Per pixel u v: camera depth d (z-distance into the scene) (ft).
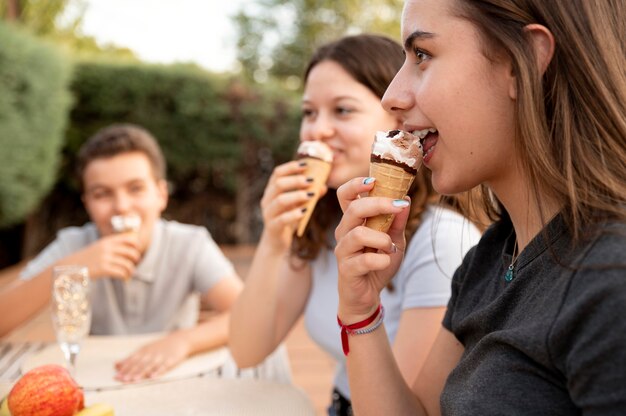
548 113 3.16
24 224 29.25
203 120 31.32
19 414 3.82
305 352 12.03
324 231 6.71
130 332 8.77
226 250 30.76
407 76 3.51
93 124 30.40
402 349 5.25
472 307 3.92
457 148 3.33
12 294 7.66
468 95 3.24
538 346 2.87
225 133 31.58
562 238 3.14
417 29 3.33
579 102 3.06
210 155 31.53
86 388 5.56
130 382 5.73
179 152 31.30
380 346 4.17
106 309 8.66
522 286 3.32
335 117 6.31
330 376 10.61
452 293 4.32
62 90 25.61
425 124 3.48
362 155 6.26
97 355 6.57
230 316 6.64
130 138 8.45
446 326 4.33
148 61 31.35
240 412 4.92
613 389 2.56
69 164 30.04
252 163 32.35
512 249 3.76
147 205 8.49
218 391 5.38
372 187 3.90
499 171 3.46
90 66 30.19
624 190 2.90
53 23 39.83
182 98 30.86
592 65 3.01
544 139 3.08
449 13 3.26
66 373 4.03
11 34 21.67
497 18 3.17
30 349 7.47
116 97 30.32
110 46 56.49
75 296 5.53
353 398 4.20
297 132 32.19
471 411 3.10
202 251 8.94
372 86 6.17
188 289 8.93
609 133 3.00
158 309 8.79
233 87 31.35
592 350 2.62
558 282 2.96
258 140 32.01
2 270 28.30
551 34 3.08
